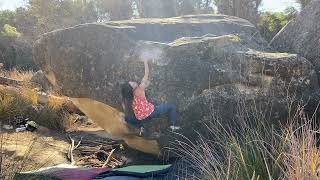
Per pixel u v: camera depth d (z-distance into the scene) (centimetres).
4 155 515
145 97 509
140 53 532
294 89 515
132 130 561
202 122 523
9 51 1819
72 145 654
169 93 525
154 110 512
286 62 516
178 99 525
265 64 518
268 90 517
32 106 798
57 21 2238
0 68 1285
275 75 517
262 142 389
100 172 491
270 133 454
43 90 1005
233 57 531
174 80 526
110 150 650
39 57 614
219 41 539
